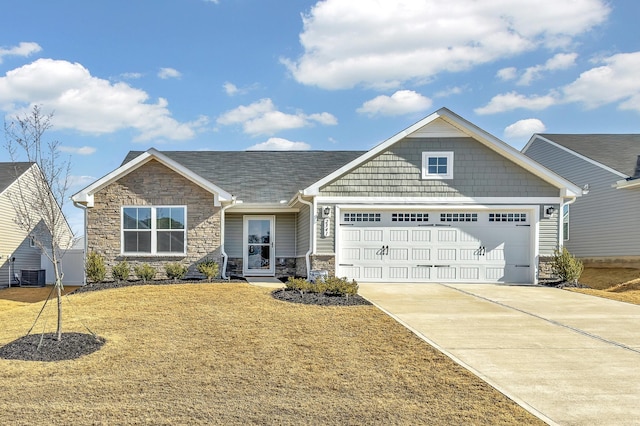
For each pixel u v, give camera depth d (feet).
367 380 22.06
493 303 40.68
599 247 73.31
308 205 54.75
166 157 53.06
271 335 29.40
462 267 53.26
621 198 69.05
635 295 45.68
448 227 53.47
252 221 63.62
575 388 21.17
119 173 53.21
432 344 27.71
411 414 18.29
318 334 29.58
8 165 78.54
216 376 22.67
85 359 25.12
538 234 53.01
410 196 52.95
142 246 53.72
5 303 52.75
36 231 78.13
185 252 53.83
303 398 19.95
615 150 78.38
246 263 62.95
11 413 18.37
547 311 37.70
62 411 18.57
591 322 34.01
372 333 29.84
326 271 50.37
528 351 26.76
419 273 53.11
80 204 53.47
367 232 53.16
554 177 52.54
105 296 41.70
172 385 21.52
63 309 37.37
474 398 19.90
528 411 18.58
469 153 53.36
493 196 53.26
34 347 26.76
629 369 23.84
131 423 17.48
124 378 22.41
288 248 63.57
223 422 17.58
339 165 71.26
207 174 67.36
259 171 68.90
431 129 53.47
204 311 35.42
